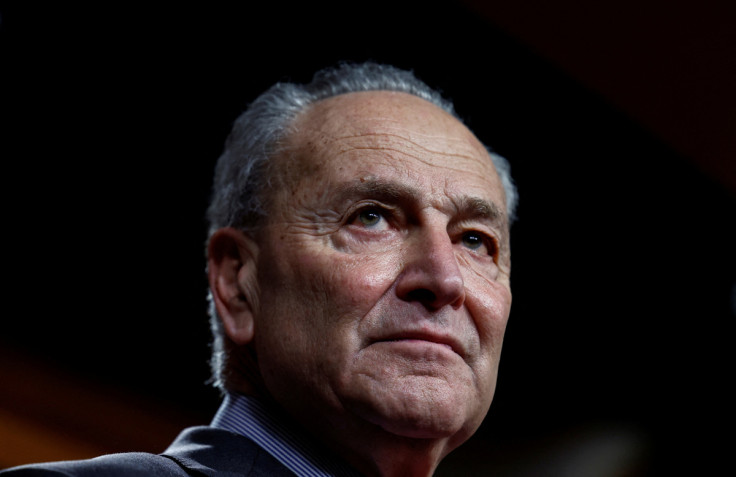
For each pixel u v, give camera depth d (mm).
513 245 4891
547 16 3760
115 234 4078
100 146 3910
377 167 1609
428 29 3754
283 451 1551
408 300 1506
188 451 1452
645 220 4871
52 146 3834
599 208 4781
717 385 5258
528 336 5176
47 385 3852
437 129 1744
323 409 1499
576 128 4316
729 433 5211
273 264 1602
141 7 3523
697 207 4816
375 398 1438
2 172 3795
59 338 3977
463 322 1547
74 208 3973
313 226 1590
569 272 5039
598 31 3822
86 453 3842
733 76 3918
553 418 5297
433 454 1525
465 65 3939
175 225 4156
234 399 1686
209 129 3992
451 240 1665
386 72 2006
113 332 4098
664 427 5293
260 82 3867
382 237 1568
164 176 4070
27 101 3688
